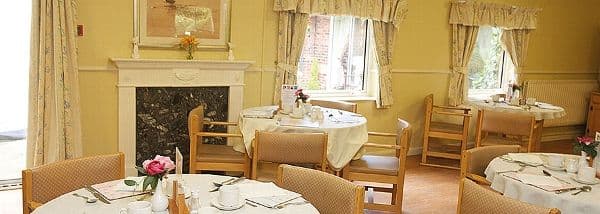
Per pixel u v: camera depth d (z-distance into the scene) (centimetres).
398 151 413
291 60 503
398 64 583
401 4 547
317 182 237
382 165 381
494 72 685
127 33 424
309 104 447
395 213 376
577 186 266
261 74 498
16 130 611
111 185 224
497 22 625
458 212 237
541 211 201
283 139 327
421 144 622
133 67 425
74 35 393
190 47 445
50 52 388
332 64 562
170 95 448
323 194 233
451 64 621
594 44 757
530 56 691
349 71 575
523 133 457
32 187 223
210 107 469
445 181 502
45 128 394
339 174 377
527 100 591
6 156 525
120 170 258
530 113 516
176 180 199
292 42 500
